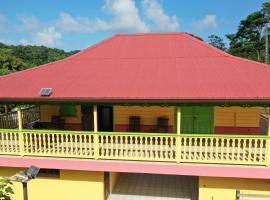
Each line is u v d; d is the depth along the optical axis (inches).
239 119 503.8
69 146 452.8
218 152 422.6
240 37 3144.7
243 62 488.1
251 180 403.5
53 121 558.9
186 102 374.3
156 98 376.5
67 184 445.4
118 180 561.0
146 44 581.3
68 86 434.0
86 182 440.8
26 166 424.8
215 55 516.7
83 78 465.7
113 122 548.4
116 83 434.0
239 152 384.2
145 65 504.1
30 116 593.0
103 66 514.9
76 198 446.6
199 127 504.1
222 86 397.7
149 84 421.4
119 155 411.8
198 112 501.0
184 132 506.6
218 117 506.6
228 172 383.9
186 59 513.7
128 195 497.4
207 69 467.5
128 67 501.0
